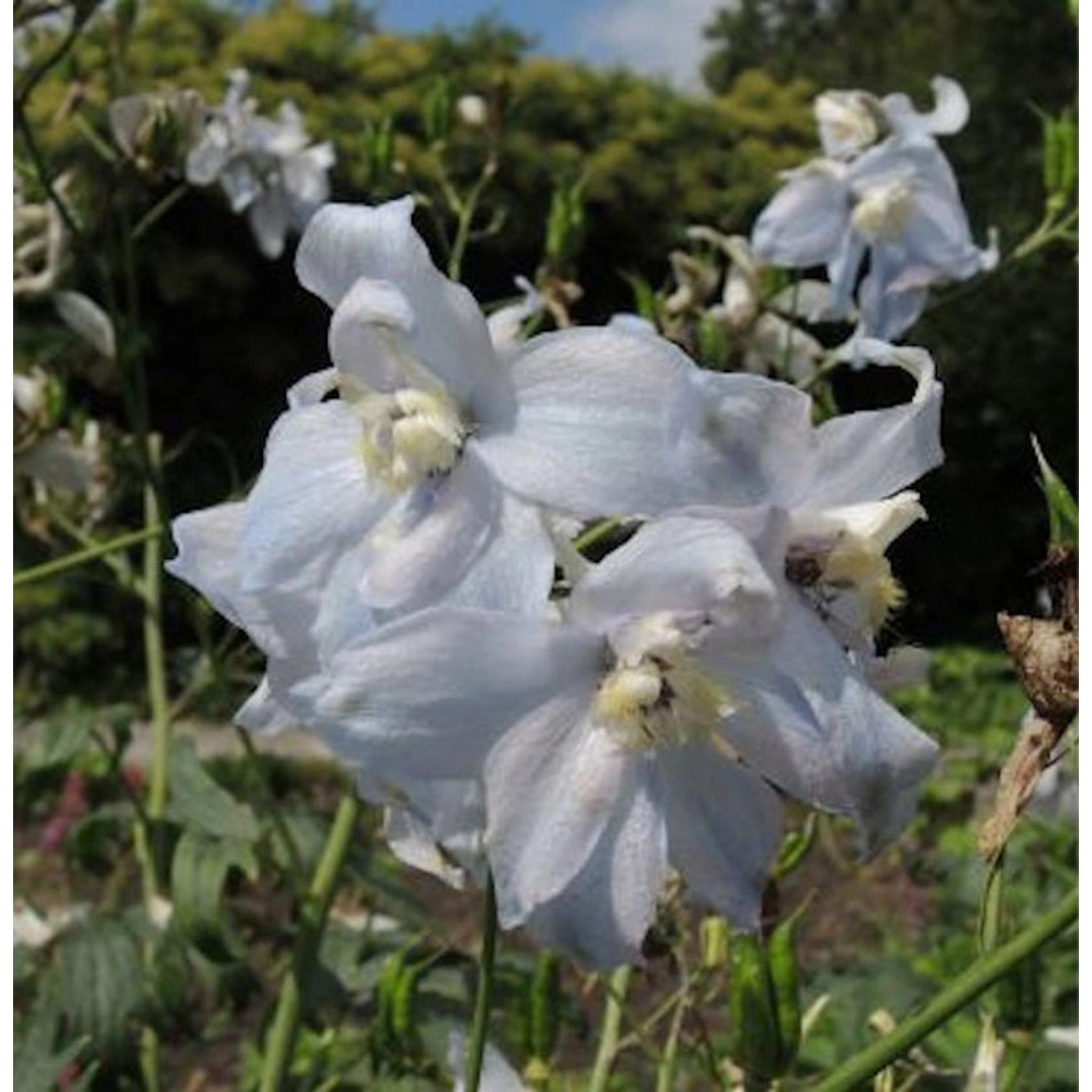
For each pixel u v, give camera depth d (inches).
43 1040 12.7
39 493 15.2
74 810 23.8
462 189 33.1
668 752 5.4
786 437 5.2
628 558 5.2
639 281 12.2
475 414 5.5
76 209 14.6
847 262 12.9
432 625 5.2
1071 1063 13.2
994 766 28.3
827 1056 13.7
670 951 8.1
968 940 16.6
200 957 13.8
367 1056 12.5
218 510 5.9
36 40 16.1
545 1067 8.3
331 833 13.0
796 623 5.3
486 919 5.8
